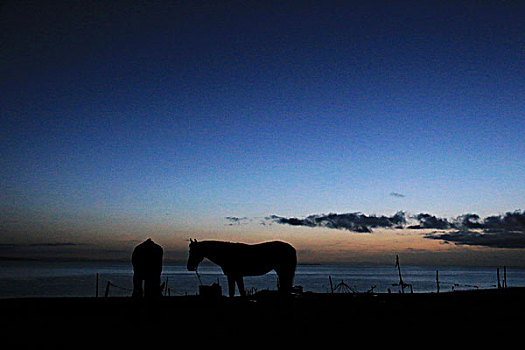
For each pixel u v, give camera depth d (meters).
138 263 13.89
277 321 11.97
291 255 15.94
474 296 17.58
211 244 15.52
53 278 149.38
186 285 122.81
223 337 10.23
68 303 13.54
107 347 9.23
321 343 9.91
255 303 14.24
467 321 12.43
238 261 15.37
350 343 9.93
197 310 13.02
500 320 12.61
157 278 14.01
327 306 14.16
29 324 10.93
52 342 9.48
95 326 10.88
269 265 15.61
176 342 9.73
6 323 10.98
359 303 14.82
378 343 9.98
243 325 11.42
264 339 10.14
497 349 9.62
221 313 12.73
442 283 146.25
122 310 12.78
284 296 14.64
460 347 9.75
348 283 143.00
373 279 181.00
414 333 10.95
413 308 14.37
